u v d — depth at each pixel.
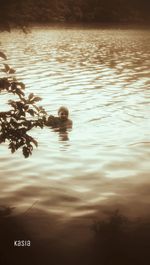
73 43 42.72
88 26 69.25
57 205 6.91
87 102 14.90
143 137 10.71
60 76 21.31
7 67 6.20
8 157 9.21
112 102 14.96
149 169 8.57
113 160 9.07
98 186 7.72
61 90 17.22
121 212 6.63
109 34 56.03
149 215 6.51
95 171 8.47
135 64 27.73
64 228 6.07
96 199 7.15
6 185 7.74
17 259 5.20
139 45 42.62
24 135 6.27
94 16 77.19
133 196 7.27
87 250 5.38
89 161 9.02
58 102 14.78
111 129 11.46
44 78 20.45
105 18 78.69
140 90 17.52
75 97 15.78
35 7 69.38
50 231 5.97
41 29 59.19
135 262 5.09
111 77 21.42
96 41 45.88
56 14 71.94
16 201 7.06
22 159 9.11
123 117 12.77
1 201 7.05
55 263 5.11
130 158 9.20
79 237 5.77
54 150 9.70
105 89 17.69
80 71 23.55
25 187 7.64
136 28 69.44
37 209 6.74
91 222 6.27
